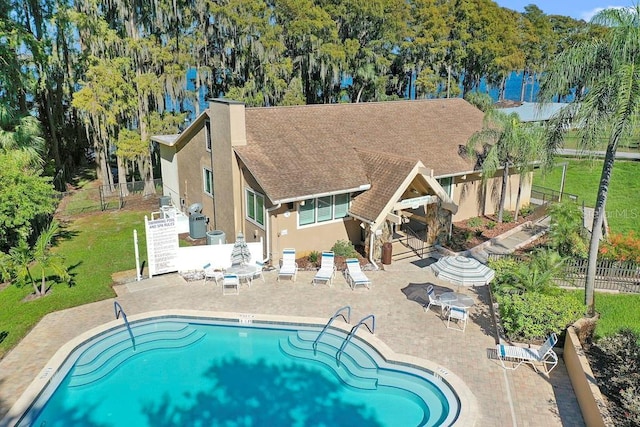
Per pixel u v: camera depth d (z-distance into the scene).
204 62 39.47
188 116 40.34
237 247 20.42
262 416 12.43
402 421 12.22
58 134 41.56
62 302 18.00
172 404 12.93
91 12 30.38
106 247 24.38
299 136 23.55
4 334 15.75
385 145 25.12
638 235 25.48
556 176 36.78
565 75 15.09
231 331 16.58
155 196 34.75
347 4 44.56
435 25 47.34
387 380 13.77
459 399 12.43
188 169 28.55
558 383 13.21
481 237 24.16
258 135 22.78
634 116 13.58
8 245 22.00
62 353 14.49
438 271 16.16
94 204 32.09
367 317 15.25
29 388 12.81
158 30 35.53
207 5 36.59
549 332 14.75
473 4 51.03
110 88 31.28
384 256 21.03
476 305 17.67
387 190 20.97
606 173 15.12
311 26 40.78
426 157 25.11
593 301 16.53
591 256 15.81
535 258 18.48
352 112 26.89
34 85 31.09
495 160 24.11
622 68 13.66
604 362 13.34
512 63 52.72
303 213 21.39
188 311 17.16
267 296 18.25
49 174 35.50
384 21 45.91
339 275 20.02
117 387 13.62
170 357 15.11
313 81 48.97
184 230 26.69
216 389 13.54
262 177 20.41
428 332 15.70
